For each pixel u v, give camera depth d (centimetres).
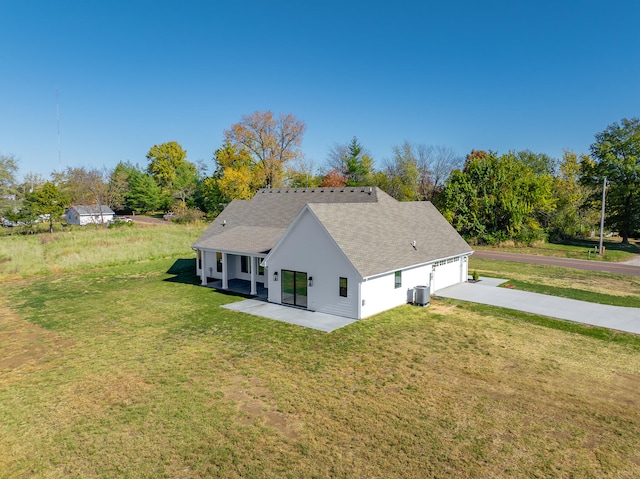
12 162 5459
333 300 1783
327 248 1781
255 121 5784
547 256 3753
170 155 9419
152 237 4234
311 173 7119
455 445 837
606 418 934
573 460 786
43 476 761
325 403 1015
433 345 1402
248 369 1219
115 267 3036
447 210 4616
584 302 1973
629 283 2486
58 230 5359
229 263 2605
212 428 910
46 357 1337
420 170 6619
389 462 787
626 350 1352
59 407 1012
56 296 2178
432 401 1019
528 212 4403
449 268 2359
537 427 898
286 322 1680
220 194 6800
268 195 3050
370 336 1497
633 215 4494
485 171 4588
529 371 1189
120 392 1085
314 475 753
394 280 1892
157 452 827
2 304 2025
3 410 1002
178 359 1300
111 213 7444
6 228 5422
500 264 3266
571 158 6072
